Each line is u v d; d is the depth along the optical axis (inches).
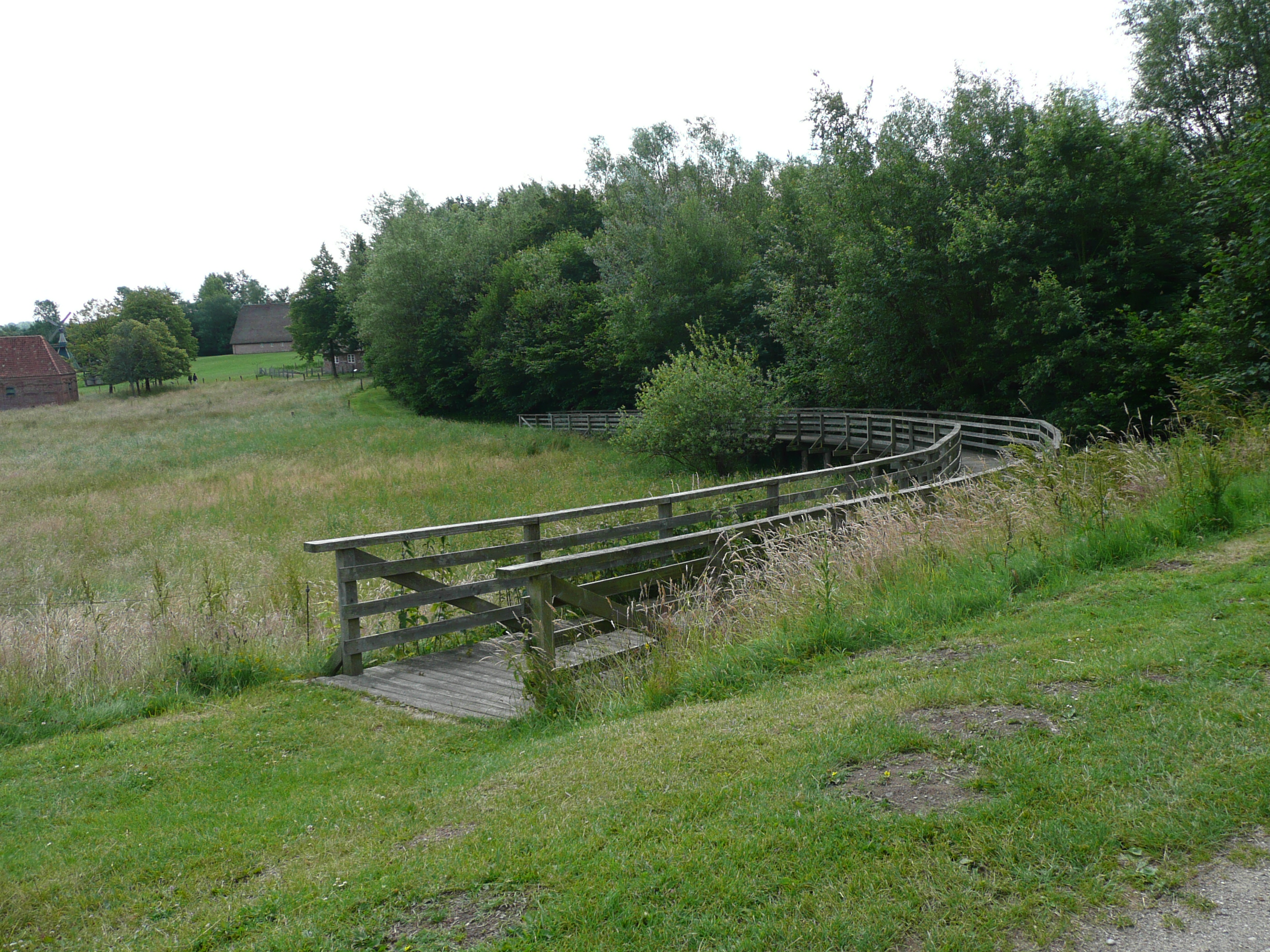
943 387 1000.2
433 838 148.4
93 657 290.7
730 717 181.8
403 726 234.2
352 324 3157.0
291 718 244.1
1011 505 311.7
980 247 837.8
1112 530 273.9
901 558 283.3
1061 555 267.6
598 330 1759.4
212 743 225.9
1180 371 560.4
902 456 432.5
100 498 912.9
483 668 292.7
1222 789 121.6
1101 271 821.9
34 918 139.1
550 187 2551.7
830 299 1046.4
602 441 1434.5
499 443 1380.4
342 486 935.7
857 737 157.2
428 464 1109.7
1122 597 224.2
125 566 585.3
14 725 245.0
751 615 271.4
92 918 137.3
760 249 1627.7
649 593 343.6
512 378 2009.1
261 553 595.8
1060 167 829.8
